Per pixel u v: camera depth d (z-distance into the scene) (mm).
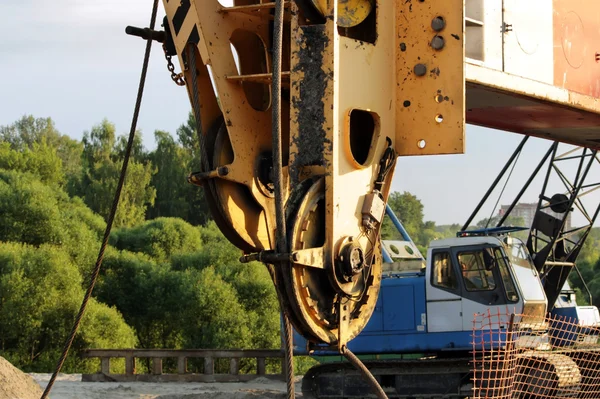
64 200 52406
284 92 9242
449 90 7770
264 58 9375
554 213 28328
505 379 13320
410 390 18500
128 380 23750
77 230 45344
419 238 134750
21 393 13664
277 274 7066
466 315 18438
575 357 18750
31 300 37375
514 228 19250
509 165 23641
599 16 11836
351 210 7449
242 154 8773
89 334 37500
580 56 11438
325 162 7219
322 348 7566
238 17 8992
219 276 43750
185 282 43188
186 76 9008
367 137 7805
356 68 7531
